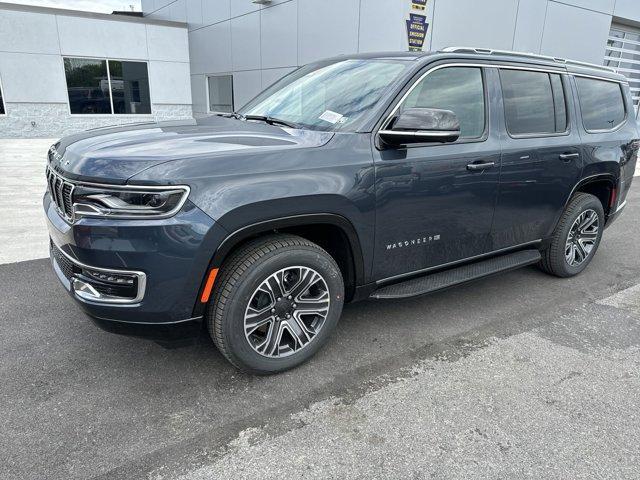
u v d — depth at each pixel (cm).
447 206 327
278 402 266
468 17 942
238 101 1536
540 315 381
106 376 285
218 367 297
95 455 223
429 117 270
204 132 293
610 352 328
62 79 1609
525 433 246
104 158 241
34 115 1593
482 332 351
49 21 1546
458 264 358
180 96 1819
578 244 453
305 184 260
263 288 265
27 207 684
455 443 238
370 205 287
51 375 284
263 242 266
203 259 239
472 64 343
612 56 1419
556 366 309
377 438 240
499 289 433
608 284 451
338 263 310
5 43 1504
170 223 229
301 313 286
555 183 398
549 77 399
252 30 1391
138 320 244
